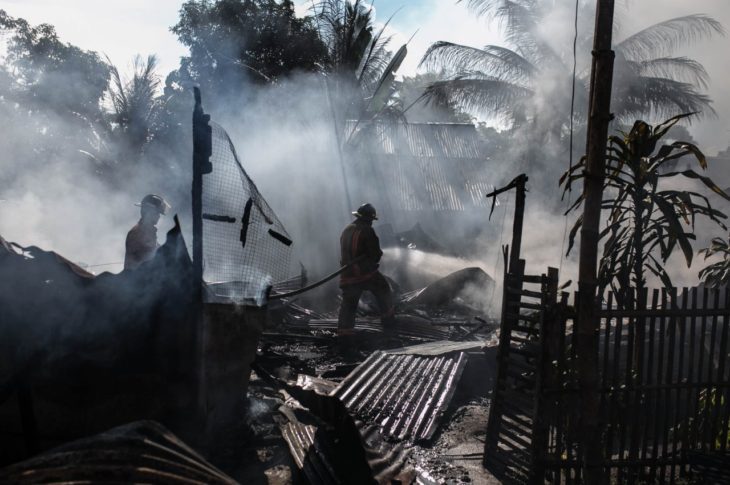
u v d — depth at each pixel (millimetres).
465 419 5652
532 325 4195
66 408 3998
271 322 9242
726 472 3938
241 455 4523
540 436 3850
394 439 4918
